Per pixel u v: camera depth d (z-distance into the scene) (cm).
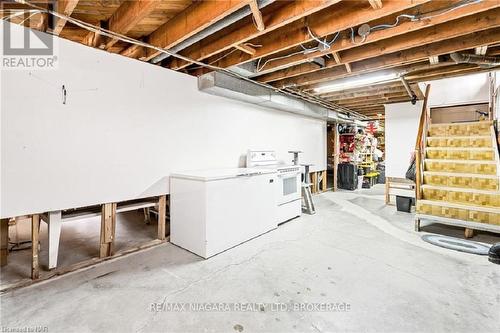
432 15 213
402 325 167
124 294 204
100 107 259
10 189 208
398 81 416
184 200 297
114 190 271
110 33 233
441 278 228
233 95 389
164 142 316
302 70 356
